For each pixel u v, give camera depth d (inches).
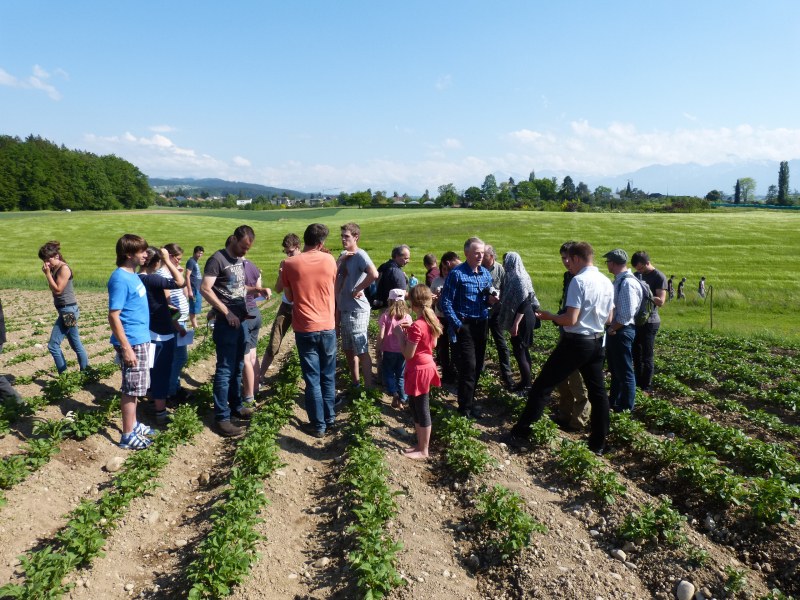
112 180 4697.3
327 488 231.6
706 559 175.8
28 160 4062.5
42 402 292.2
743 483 218.2
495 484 227.6
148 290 276.4
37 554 163.3
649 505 201.6
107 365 378.0
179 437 262.1
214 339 276.7
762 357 523.8
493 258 349.7
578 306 245.0
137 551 184.7
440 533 198.8
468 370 294.4
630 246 1740.9
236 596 159.8
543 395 266.1
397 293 319.3
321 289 274.4
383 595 160.1
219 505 203.2
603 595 164.2
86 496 213.6
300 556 185.3
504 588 171.6
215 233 2299.5
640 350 373.1
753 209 3860.7
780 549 183.6
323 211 3789.4
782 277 1275.8
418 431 257.3
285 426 288.7
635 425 278.2
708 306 1051.9
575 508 214.8
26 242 1931.6
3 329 277.3
